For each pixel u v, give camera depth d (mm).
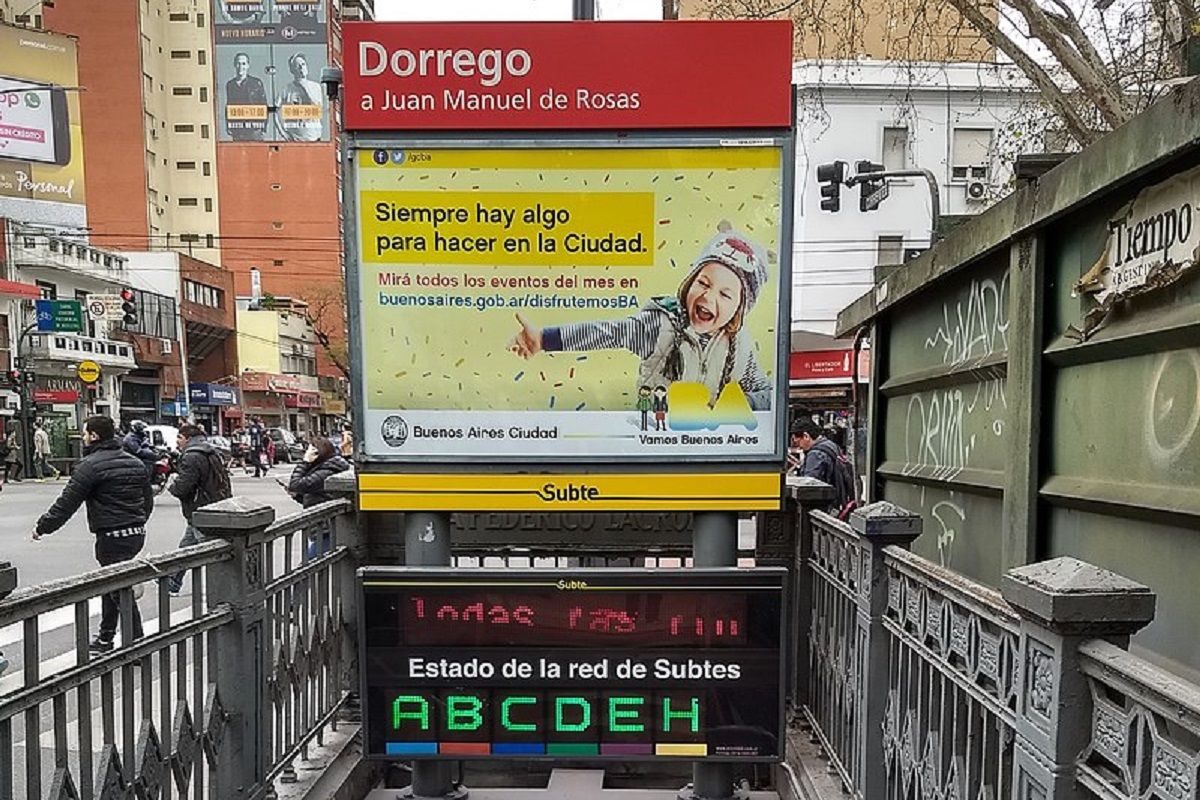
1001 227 3215
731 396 3361
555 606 3268
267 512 3029
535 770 4285
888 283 4809
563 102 3258
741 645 3242
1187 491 2219
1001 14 7777
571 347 3367
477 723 3305
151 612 7559
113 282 37188
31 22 60344
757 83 3232
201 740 2662
